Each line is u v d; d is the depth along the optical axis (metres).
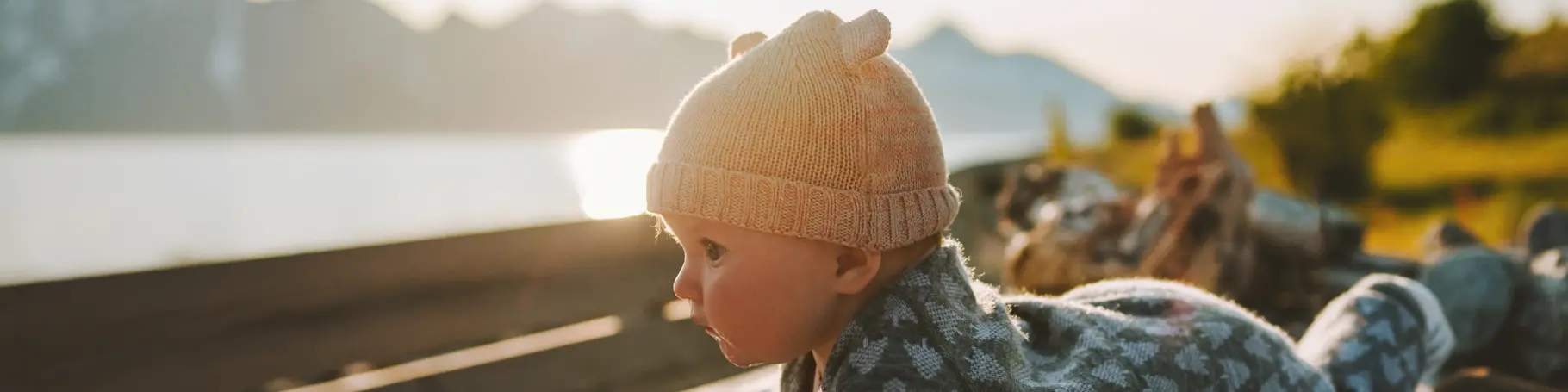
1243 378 1.32
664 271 3.23
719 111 1.05
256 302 2.29
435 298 2.61
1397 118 11.88
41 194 42.00
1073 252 3.31
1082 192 4.33
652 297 3.17
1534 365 2.42
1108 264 3.25
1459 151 11.52
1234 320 1.40
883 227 1.06
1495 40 12.72
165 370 2.15
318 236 22.34
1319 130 10.51
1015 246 3.62
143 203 37.09
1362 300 1.74
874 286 1.13
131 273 2.13
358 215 29.33
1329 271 3.94
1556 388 2.39
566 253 2.93
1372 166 10.46
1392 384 1.60
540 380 2.76
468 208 30.00
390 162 74.38
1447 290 2.49
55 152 106.00
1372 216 10.01
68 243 24.11
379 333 2.49
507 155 91.50
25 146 133.62
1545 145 11.06
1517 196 9.49
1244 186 3.23
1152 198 3.38
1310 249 3.75
